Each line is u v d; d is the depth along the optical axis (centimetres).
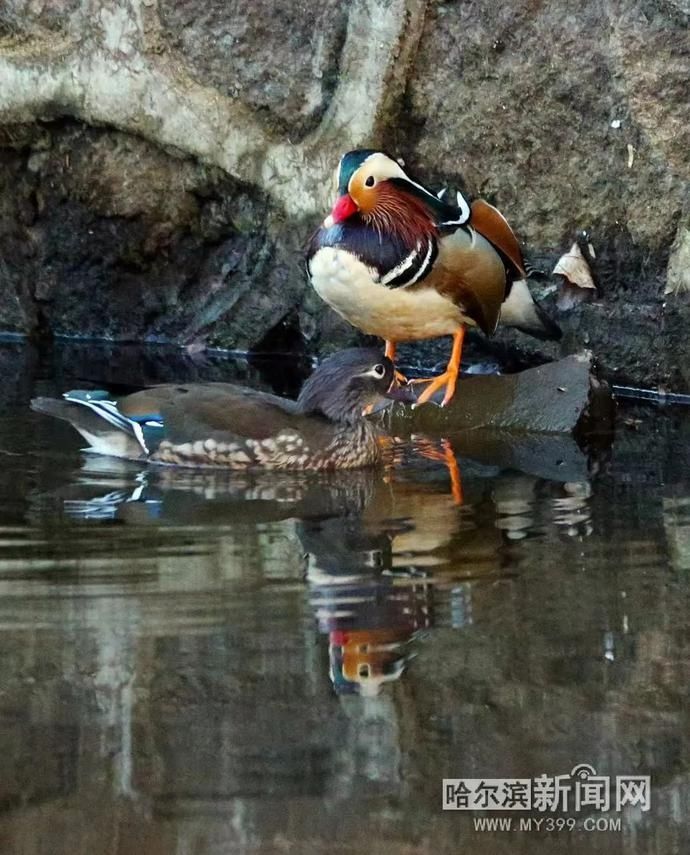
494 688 730
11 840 612
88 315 1692
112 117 1537
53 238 1658
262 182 1523
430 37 1431
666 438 1256
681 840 635
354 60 1446
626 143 1372
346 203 1251
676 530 967
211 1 1473
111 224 1625
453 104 1441
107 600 829
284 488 1084
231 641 775
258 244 1578
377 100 1445
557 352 1466
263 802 640
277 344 1622
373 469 1152
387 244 1238
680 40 1323
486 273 1268
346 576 871
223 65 1492
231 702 714
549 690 729
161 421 1155
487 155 1441
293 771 662
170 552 911
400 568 890
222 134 1513
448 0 1414
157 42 1502
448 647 772
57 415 1191
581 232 1426
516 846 627
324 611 815
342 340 1559
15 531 955
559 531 968
